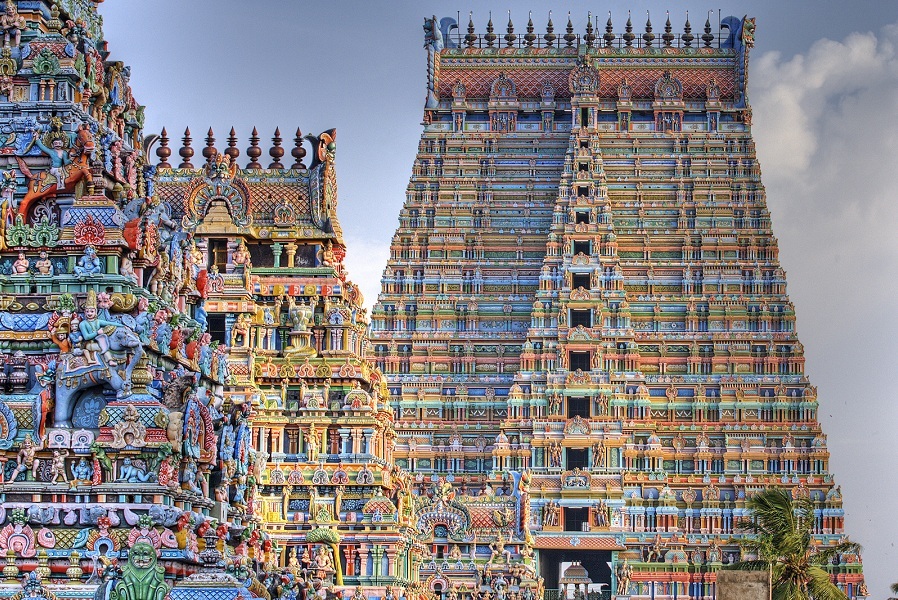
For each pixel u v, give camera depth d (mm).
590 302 177250
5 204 67625
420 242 183625
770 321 181000
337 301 118500
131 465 65312
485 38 190000
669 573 167750
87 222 67688
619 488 171375
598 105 185625
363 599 99750
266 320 116312
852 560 169125
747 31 188625
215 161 117500
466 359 179250
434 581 135125
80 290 67375
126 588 61344
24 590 61625
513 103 187250
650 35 190500
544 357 176125
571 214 179875
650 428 175125
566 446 173125
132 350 66062
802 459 176375
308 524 109750
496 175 185875
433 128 187375
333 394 114812
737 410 178000
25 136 68562
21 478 65125
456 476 174375
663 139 187500
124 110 73875
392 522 111500
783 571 113750
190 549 65125
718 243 183375
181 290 74625
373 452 114250
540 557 170125
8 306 66812
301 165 121812
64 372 65750
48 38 69375
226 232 115000
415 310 181125
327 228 119938
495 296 181625
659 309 181250
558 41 189875
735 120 188375
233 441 75188
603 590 174625
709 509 173250
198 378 73062
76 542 64500
